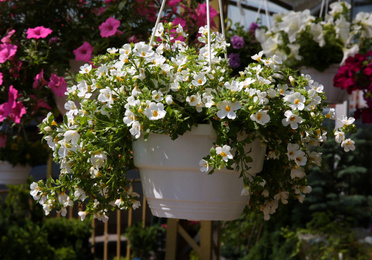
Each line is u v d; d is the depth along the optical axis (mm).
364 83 2371
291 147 1309
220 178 1274
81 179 1312
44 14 2139
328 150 3740
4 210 4180
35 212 4355
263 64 1430
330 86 2500
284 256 3553
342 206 3656
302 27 2416
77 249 4340
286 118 1243
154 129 1206
